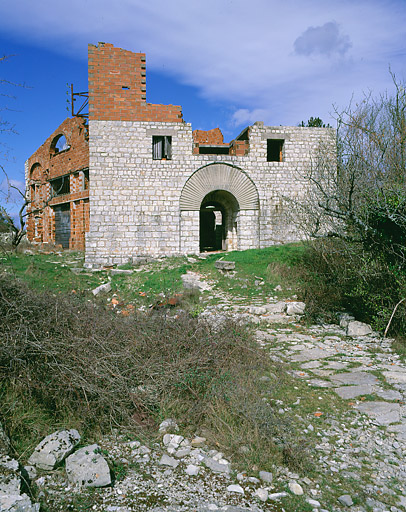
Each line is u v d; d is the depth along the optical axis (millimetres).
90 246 17953
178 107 18625
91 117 18016
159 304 11188
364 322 9172
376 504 3217
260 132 19031
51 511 3072
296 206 17469
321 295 11023
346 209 9453
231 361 5844
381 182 8789
